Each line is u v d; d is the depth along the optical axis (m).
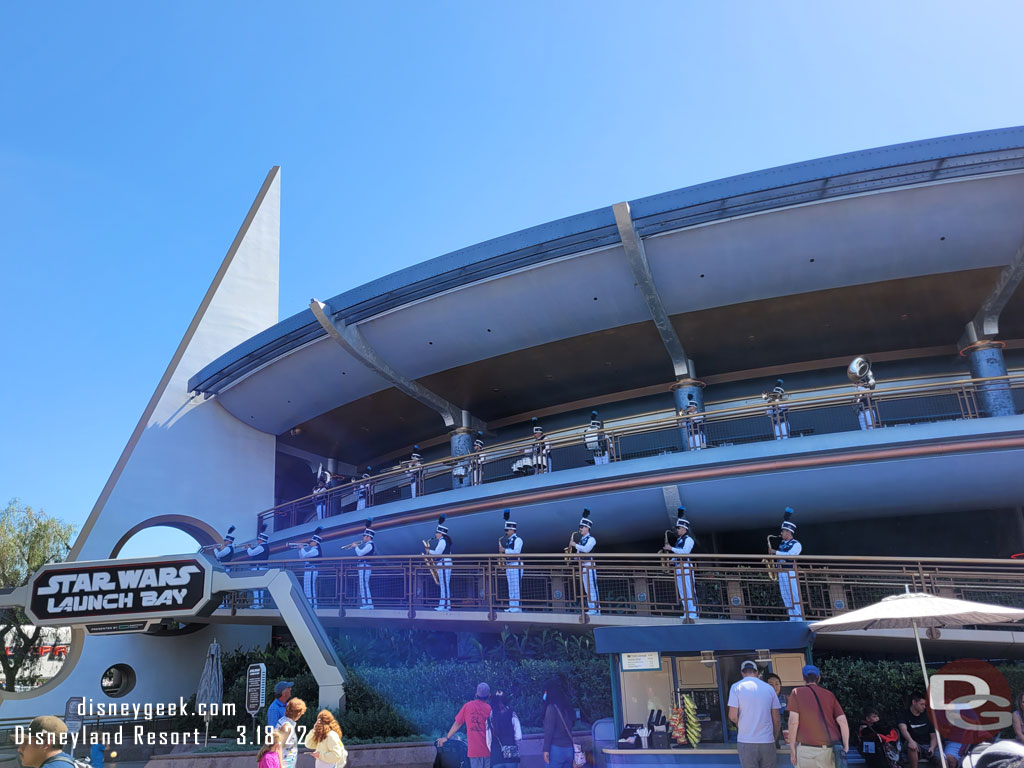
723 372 24.67
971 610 8.20
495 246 19.67
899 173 16.77
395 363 23.56
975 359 20.64
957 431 16.06
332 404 26.41
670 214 18.25
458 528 19.97
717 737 9.62
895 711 11.95
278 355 24.61
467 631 16.75
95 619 14.86
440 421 28.28
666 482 17.77
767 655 9.87
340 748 8.22
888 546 19.05
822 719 7.64
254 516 27.47
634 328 21.89
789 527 13.92
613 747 10.30
